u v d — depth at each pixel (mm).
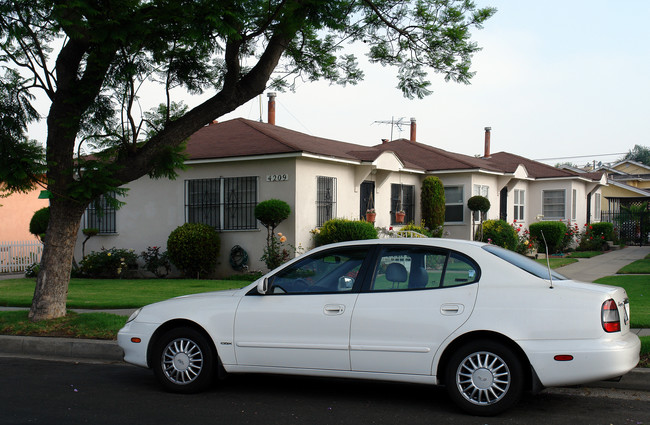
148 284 15383
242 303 6391
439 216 21219
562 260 21172
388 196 20656
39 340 8945
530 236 24344
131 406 6094
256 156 16266
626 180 46562
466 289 5703
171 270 17734
